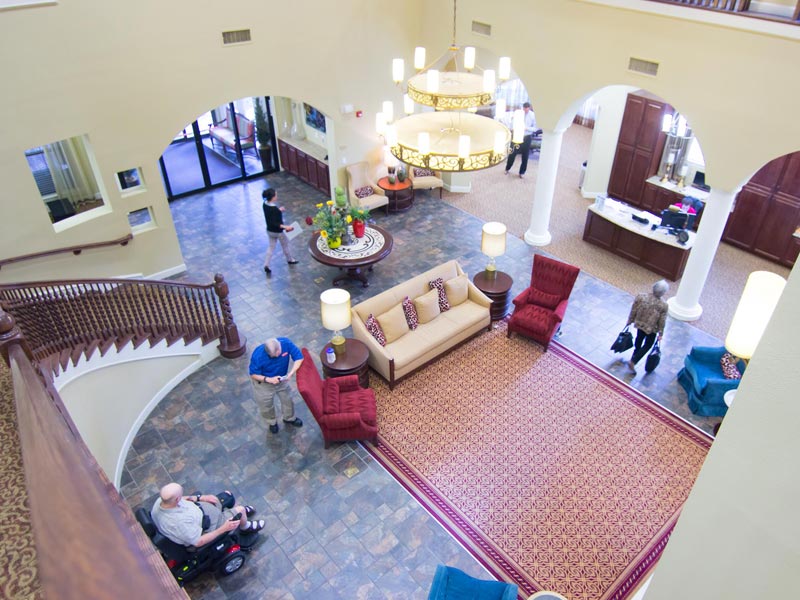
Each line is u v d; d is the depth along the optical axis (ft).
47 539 3.15
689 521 8.62
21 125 25.32
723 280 33.40
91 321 22.52
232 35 30.66
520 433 23.86
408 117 23.93
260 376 21.86
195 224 38.96
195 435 23.73
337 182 39.91
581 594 18.40
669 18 24.84
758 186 34.14
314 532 20.11
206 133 46.75
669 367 27.25
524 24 31.07
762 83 22.88
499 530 20.24
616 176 40.93
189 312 28.43
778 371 6.73
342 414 22.11
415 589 18.45
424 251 35.88
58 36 25.22
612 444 23.39
